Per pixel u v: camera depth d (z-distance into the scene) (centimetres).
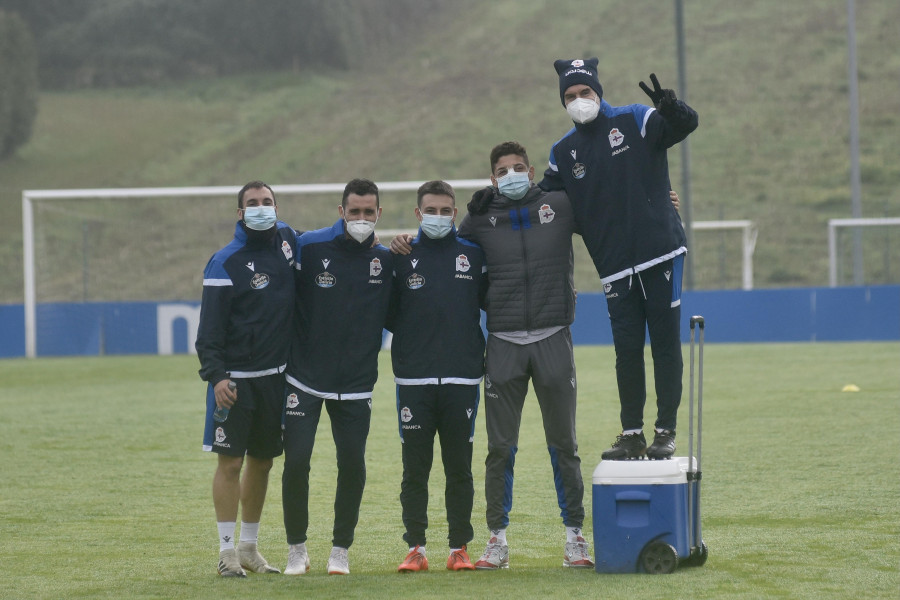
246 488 2044
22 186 16988
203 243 14012
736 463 3044
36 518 2495
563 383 1973
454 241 2020
